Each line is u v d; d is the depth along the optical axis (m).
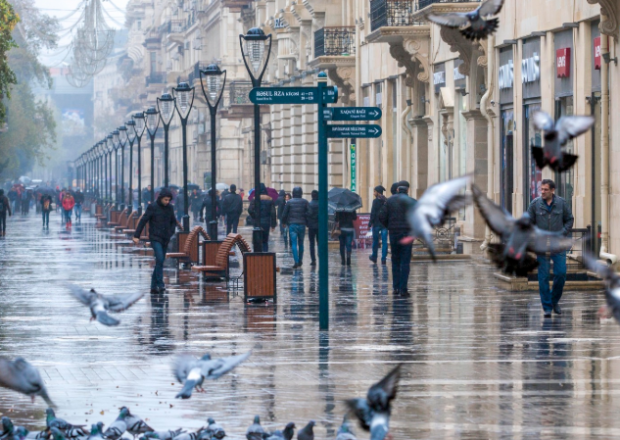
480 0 52.97
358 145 81.75
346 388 19.72
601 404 18.19
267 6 114.25
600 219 42.78
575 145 44.12
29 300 37.00
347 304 34.44
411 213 8.59
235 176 155.88
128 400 18.64
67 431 13.80
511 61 51.97
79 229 99.75
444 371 21.55
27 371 12.55
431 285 40.25
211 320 30.77
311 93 27.84
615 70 40.47
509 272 8.95
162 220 39.09
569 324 28.78
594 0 39.50
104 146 152.00
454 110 60.41
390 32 64.31
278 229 94.00
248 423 16.72
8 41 68.56
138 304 35.25
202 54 173.00
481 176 57.22
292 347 25.11
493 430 16.23
